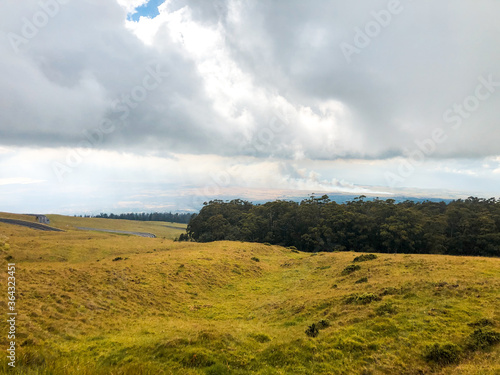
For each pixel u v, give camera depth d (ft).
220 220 285.02
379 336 39.55
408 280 59.57
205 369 35.42
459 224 208.85
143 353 40.32
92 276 79.05
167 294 79.00
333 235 226.17
